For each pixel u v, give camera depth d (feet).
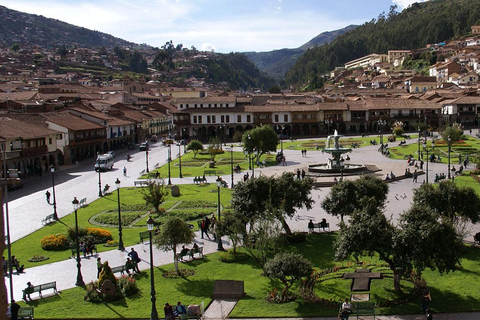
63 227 154.61
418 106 469.16
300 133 471.21
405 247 90.68
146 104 626.64
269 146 286.87
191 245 131.95
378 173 237.86
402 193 189.88
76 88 625.41
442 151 303.48
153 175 258.37
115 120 420.77
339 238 99.14
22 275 112.27
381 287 97.35
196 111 468.75
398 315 85.25
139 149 409.08
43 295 99.71
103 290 96.27
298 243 129.59
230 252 121.39
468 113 453.17
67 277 110.52
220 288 96.37
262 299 94.32
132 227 152.76
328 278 103.40
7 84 600.80
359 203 134.10
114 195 207.51
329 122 444.55
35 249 132.46
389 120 467.93
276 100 560.20
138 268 113.50
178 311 87.10
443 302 89.20
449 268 91.76
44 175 266.57
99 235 139.33
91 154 359.25
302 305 90.63
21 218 167.84
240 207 131.13
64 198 201.46
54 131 290.97
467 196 125.59
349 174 235.81
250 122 466.70
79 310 91.50
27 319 86.79
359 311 83.56
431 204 126.72
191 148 336.08
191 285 103.09
